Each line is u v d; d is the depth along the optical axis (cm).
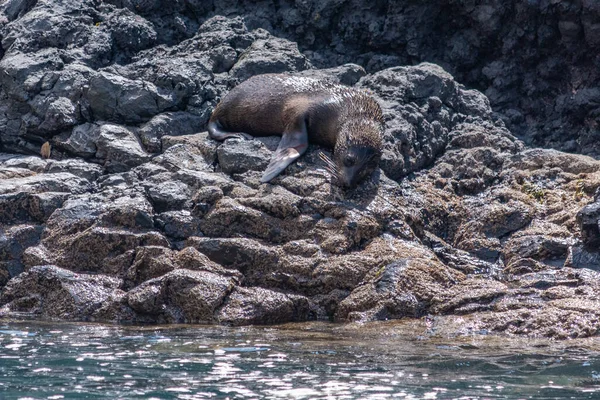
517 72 4041
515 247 2828
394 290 2492
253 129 3262
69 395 1575
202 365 1823
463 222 3044
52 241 2758
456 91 3644
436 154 3397
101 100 3334
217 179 2902
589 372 1773
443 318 2386
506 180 3189
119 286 2594
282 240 2728
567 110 3919
